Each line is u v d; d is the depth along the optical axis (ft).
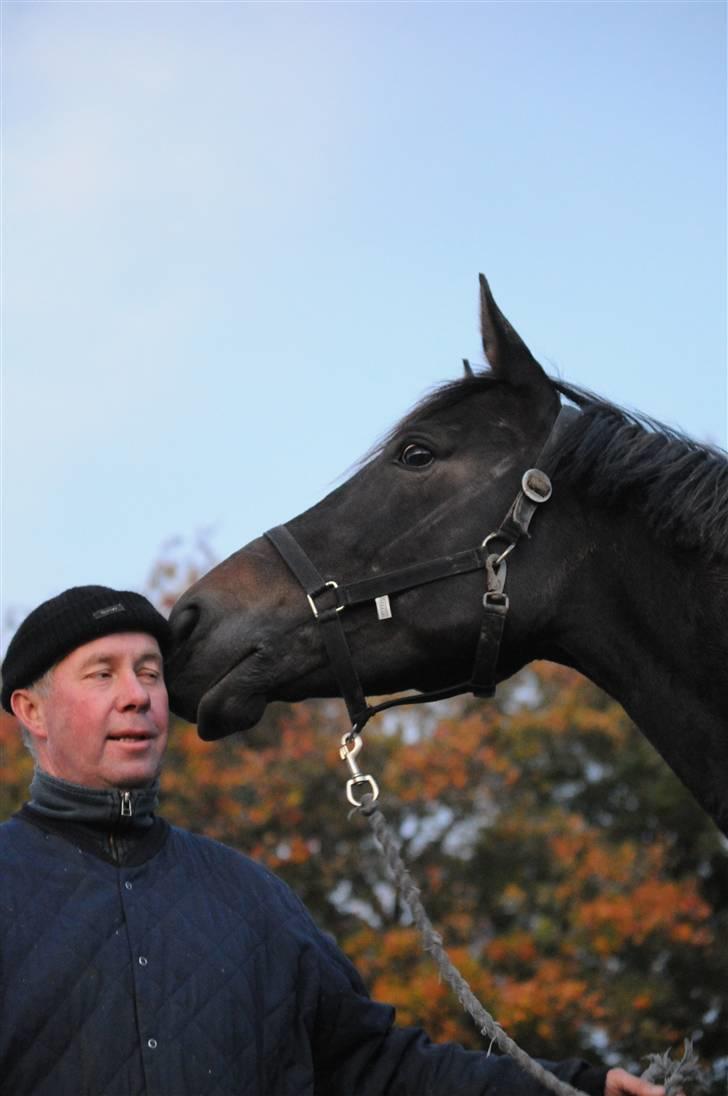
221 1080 10.87
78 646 11.79
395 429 14.08
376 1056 12.04
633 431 13.66
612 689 13.56
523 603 13.41
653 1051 39.32
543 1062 11.66
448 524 13.52
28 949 10.94
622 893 42.16
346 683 13.43
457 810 44.11
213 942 11.39
